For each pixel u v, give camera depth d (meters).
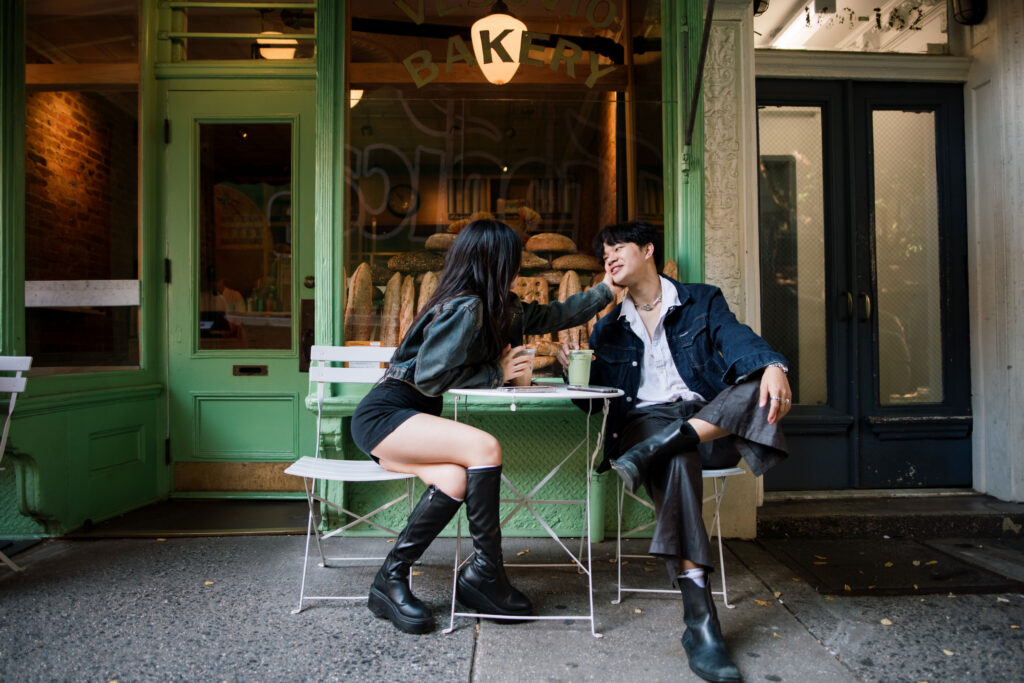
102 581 2.40
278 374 3.55
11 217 2.84
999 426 3.30
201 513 3.29
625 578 2.49
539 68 3.19
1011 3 3.22
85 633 1.98
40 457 2.77
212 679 1.71
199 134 3.58
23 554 2.71
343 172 3.07
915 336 3.51
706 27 2.72
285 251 3.58
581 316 2.38
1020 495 3.22
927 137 3.54
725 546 2.91
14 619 2.07
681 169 2.98
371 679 1.72
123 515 3.25
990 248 3.34
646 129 3.13
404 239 3.14
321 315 3.03
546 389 2.10
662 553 1.81
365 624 2.06
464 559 2.67
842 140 3.47
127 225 3.41
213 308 3.57
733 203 2.99
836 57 3.40
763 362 1.89
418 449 1.98
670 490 1.87
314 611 2.15
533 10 3.19
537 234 3.19
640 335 2.35
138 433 3.39
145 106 3.45
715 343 2.21
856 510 3.11
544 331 2.36
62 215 3.10
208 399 3.55
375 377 2.51
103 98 3.32
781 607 2.23
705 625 1.80
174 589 2.33
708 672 1.72
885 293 3.50
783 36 3.44
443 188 3.17
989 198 3.35
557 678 1.74
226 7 3.56
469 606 2.06
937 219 3.52
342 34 3.06
